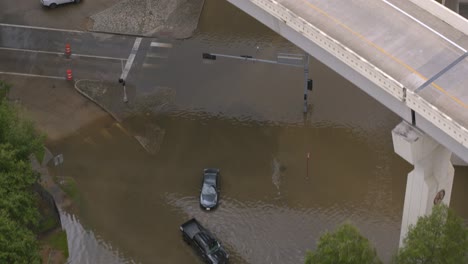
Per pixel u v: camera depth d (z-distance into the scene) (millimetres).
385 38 71438
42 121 93625
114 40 105438
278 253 79562
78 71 100438
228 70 100062
